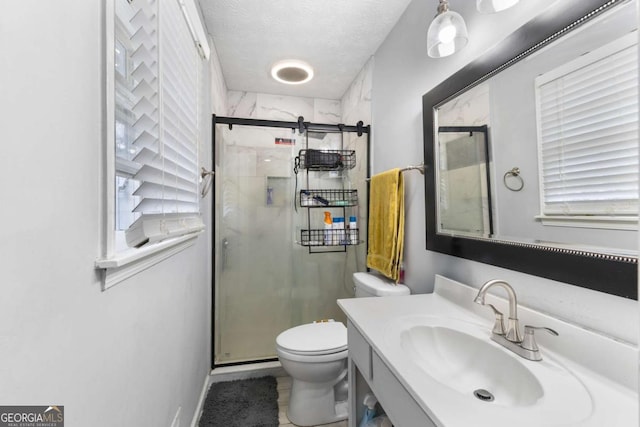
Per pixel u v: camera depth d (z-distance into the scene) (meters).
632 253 0.60
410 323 0.96
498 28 0.96
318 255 2.21
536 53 0.81
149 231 0.75
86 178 0.51
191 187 1.25
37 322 0.40
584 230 0.69
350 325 1.08
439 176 1.25
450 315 1.02
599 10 0.65
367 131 2.06
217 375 1.82
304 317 2.16
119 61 0.79
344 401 1.59
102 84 0.56
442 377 0.84
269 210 2.11
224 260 2.00
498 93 0.94
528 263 0.83
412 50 1.48
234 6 1.48
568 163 0.73
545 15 0.77
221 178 1.96
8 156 0.35
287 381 1.84
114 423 0.61
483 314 0.99
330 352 1.40
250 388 1.74
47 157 0.42
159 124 0.82
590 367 0.65
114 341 0.61
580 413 0.53
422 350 0.91
